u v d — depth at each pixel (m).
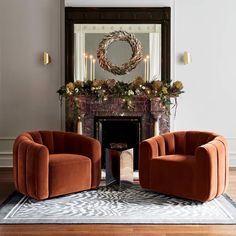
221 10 6.23
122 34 6.06
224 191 4.62
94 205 4.27
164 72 6.09
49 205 4.26
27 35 6.21
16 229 3.57
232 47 6.24
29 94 6.25
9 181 5.39
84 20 6.05
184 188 4.45
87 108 5.92
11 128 6.26
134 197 4.59
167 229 3.57
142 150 4.83
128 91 5.68
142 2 6.06
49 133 5.15
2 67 6.24
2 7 6.19
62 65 6.20
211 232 3.51
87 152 4.88
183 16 6.22
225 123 6.30
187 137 5.09
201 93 6.27
